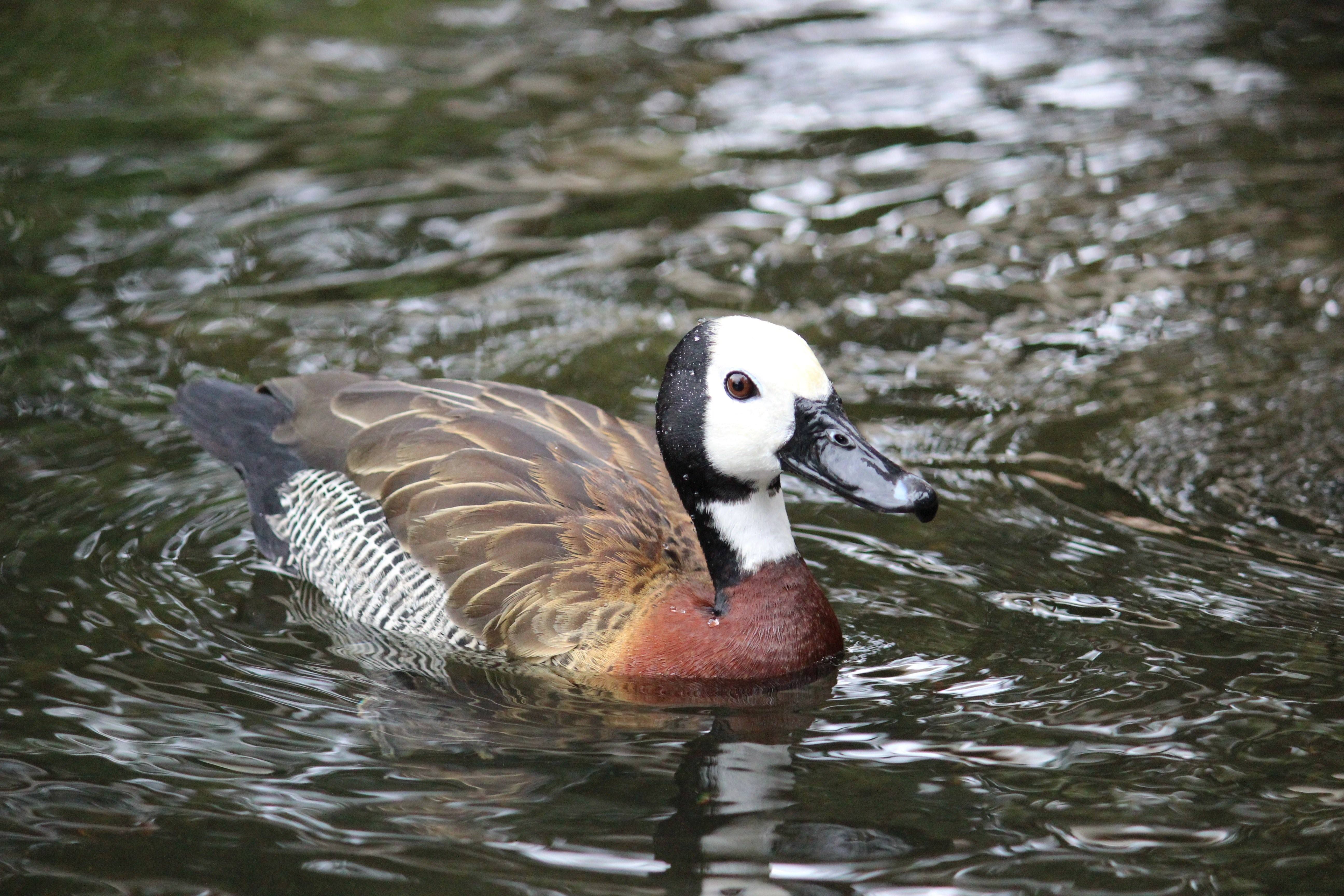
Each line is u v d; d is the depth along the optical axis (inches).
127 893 278.1
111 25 861.2
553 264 611.8
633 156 714.8
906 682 358.3
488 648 379.9
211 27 863.7
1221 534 424.2
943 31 879.7
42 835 295.4
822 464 352.8
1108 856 288.0
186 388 468.1
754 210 661.3
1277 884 278.7
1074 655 366.0
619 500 391.2
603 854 290.0
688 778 319.3
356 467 413.1
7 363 526.6
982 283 597.0
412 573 391.2
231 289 585.9
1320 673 354.0
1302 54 833.5
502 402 421.4
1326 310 564.1
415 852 290.5
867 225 647.1
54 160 693.3
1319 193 663.8
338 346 544.4
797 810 305.3
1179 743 327.0
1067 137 734.5
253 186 673.6
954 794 310.0
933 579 406.9
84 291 580.1
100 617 385.4
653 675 364.8
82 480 454.9
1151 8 912.3
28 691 350.0
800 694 356.2
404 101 772.0
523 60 829.8
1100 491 450.9
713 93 788.6
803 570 371.2
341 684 364.2
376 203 661.3
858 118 759.1
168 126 732.7
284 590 414.3
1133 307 573.9
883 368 532.4
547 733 340.5
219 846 292.5
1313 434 479.5
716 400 359.9
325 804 307.7
